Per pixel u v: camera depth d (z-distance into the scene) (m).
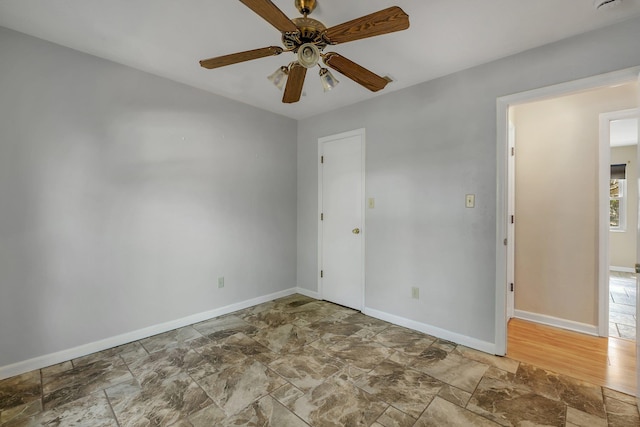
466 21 1.89
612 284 4.48
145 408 1.73
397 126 2.96
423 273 2.78
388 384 1.96
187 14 1.86
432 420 1.63
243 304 3.41
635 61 1.84
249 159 3.45
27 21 1.93
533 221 3.01
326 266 3.69
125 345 2.52
